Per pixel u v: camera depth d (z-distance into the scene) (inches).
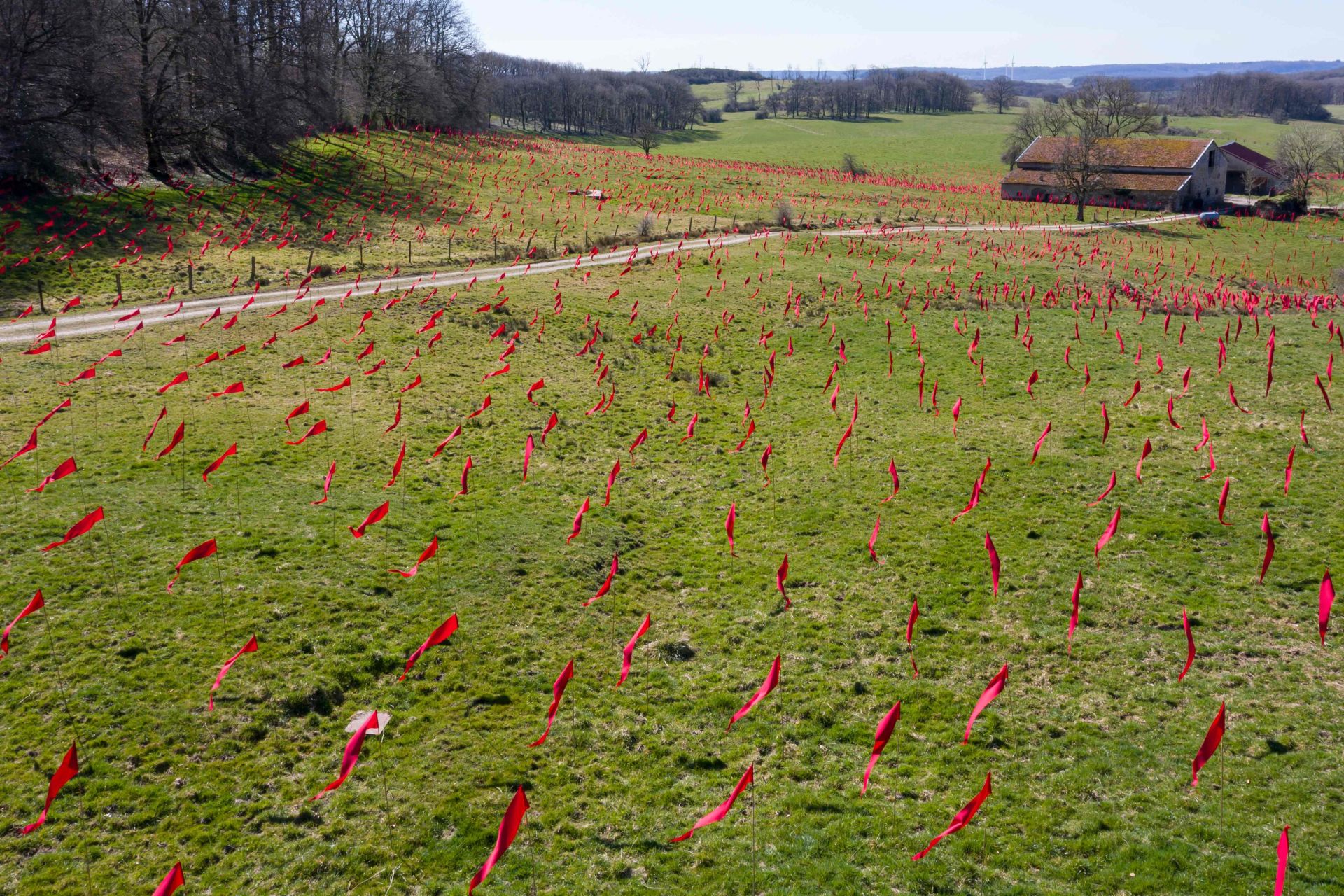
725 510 1069.1
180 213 2352.4
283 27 3245.6
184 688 665.6
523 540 938.1
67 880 506.0
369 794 588.7
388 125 4249.5
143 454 1034.7
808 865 533.3
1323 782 582.6
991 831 556.1
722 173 4542.3
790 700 708.0
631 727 673.6
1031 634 785.6
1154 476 1071.6
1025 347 1663.4
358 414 1229.1
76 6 2279.8
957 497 1056.2
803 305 1979.6
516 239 2605.8
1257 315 1929.1
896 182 4950.8
